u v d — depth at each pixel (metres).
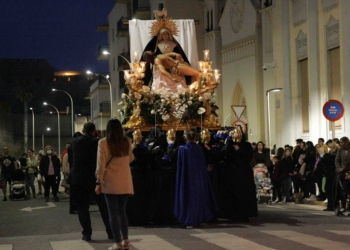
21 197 27.05
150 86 16.77
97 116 82.50
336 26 27.73
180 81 16.48
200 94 15.97
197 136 14.66
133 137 14.02
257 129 42.34
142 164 13.98
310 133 30.08
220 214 14.49
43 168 25.22
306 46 30.83
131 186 9.99
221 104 48.34
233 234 11.76
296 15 31.67
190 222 13.16
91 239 11.57
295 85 32.09
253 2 42.59
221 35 48.12
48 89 129.62
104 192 9.87
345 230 12.30
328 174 18.02
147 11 58.78
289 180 22.59
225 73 47.50
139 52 16.92
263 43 41.12
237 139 14.27
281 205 21.14
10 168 27.14
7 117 75.94
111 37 76.88
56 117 98.62
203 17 53.03
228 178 14.39
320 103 29.22
